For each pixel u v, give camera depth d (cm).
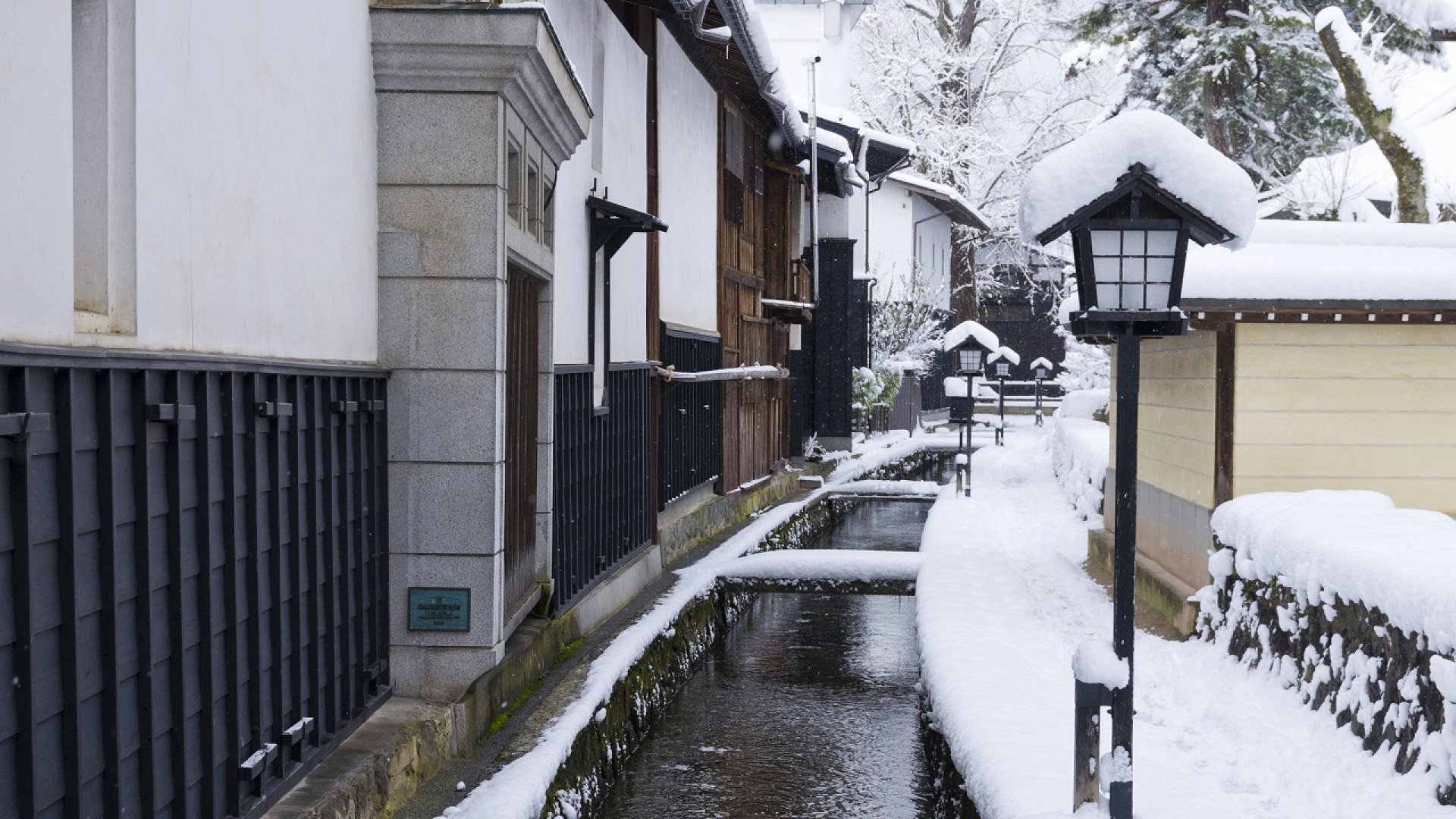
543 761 618
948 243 4512
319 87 537
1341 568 641
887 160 2667
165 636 396
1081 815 519
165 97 390
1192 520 1000
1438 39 1418
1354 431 925
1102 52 2727
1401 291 888
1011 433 3862
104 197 365
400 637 643
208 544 418
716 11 1279
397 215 627
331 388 550
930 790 777
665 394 1389
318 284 537
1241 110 2589
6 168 304
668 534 1359
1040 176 548
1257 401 926
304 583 522
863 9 4178
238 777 440
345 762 530
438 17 601
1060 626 983
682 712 968
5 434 303
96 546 355
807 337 2731
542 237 795
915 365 3678
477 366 630
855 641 1243
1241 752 637
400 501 639
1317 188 1634
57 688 336
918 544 1892
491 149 622
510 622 729
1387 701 579
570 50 954
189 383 410
